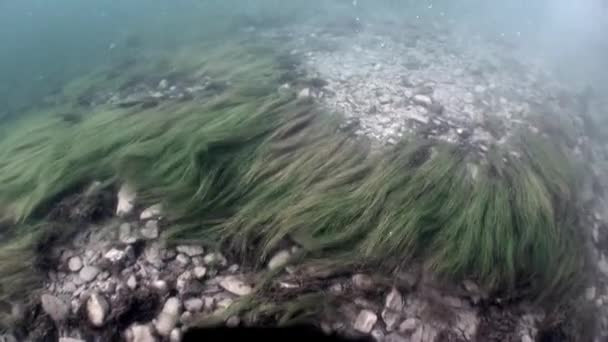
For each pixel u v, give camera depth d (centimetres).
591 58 268
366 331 78
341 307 80
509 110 147
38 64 309
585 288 94
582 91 200
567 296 91
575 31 328
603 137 163
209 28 298
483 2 400
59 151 122
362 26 273
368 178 100
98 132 127
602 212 117
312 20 299
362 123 121
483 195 98
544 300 89
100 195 101
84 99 189
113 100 177
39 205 102
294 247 88
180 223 93
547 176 113
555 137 138
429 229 92
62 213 99
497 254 90
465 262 88
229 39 251
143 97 166
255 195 99
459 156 109
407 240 89
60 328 78
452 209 95
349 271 85
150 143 114
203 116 125
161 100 153
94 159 113
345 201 94
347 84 150
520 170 110
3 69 308
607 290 96
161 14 410
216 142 108
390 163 104
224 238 90
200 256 88
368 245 88
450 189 99
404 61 190
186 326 77
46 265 87
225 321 78
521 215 98
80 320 78
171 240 90
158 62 222
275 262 87
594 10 393
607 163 143
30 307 80
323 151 107
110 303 80
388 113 128
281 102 130
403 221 91
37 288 83
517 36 294
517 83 183
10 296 82
